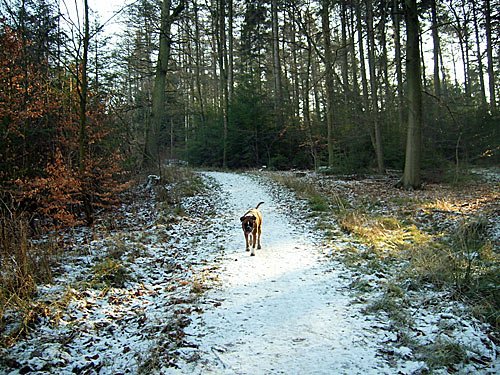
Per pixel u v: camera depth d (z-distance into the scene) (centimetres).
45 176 1062
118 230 1087
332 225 1040
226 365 399
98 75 1559
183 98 3869
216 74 3816
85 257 795
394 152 2209
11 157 1007
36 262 687
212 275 690
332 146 2242
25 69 1062
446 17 1919
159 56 1894
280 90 2933
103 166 1298
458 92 3578
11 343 440
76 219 1158
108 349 444
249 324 492
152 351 425
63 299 554
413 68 1570
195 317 516
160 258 807
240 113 2773
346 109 2456
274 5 2542
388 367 388
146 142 1886
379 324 480
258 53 3216
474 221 895
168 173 1928
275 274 684
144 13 1761
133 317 527
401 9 1650
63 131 1174
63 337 463
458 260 663
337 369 387
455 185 1648
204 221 1181
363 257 757
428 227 984
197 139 3195
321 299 566
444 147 2394
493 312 486
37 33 1143
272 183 1817
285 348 430
